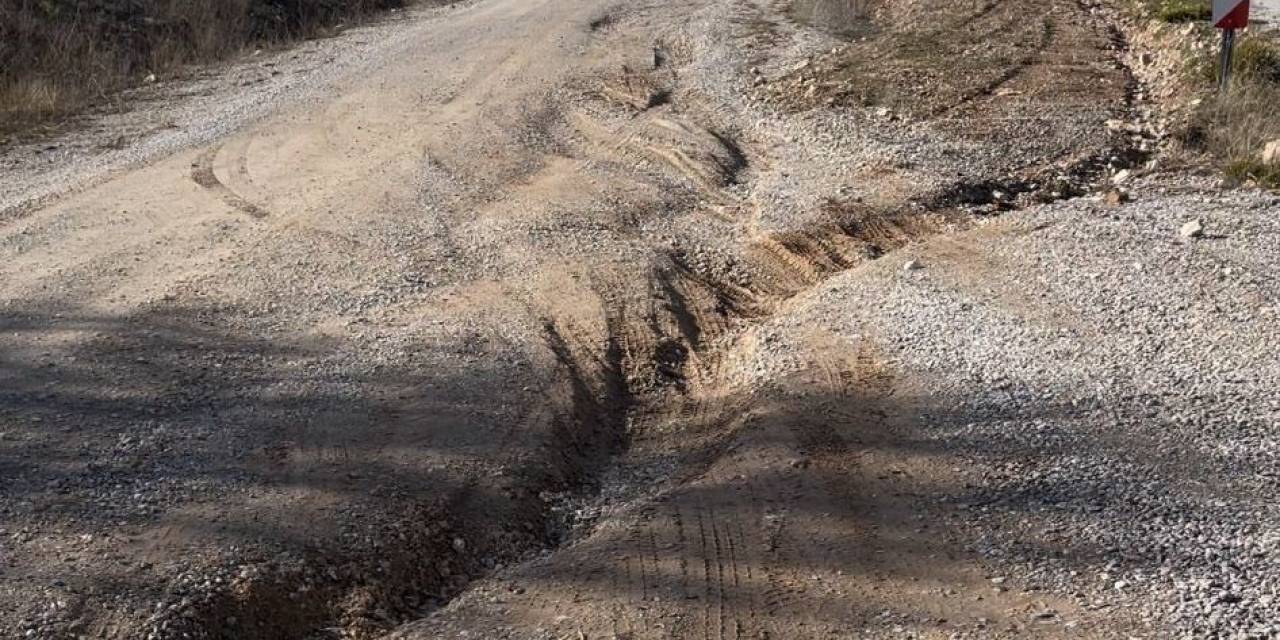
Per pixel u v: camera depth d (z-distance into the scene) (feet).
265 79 50.39
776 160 35.81
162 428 18.08
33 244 28.22
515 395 19.67
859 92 42.04
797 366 20.57
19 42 50.34
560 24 61.36
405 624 13.75
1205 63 39.68
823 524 15.17
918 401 18.76
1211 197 29.48
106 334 22.02
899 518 15.23
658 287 25.25
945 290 23.84
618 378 21.31
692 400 20.57
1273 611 12.80
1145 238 26.13
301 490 16.25
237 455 17.28
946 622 12.93
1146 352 20.43
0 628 12.85
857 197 31.01
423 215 30.19
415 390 19.72
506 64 51.21
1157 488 15.61
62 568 14.11
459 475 16.84
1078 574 13.71
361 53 55.93
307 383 19.98
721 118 41.04
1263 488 15.55
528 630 13.17
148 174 34.96
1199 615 12.80
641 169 35.09
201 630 13.20
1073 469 16.21
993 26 52.49
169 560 14.33
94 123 42.73
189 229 29.22
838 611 13.25
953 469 16.43
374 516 15.61
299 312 23.54
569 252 27.30
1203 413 17.92
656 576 14.16
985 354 20.54
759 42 54.34
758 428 18.15
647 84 46.65
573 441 18.57
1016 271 24.77
